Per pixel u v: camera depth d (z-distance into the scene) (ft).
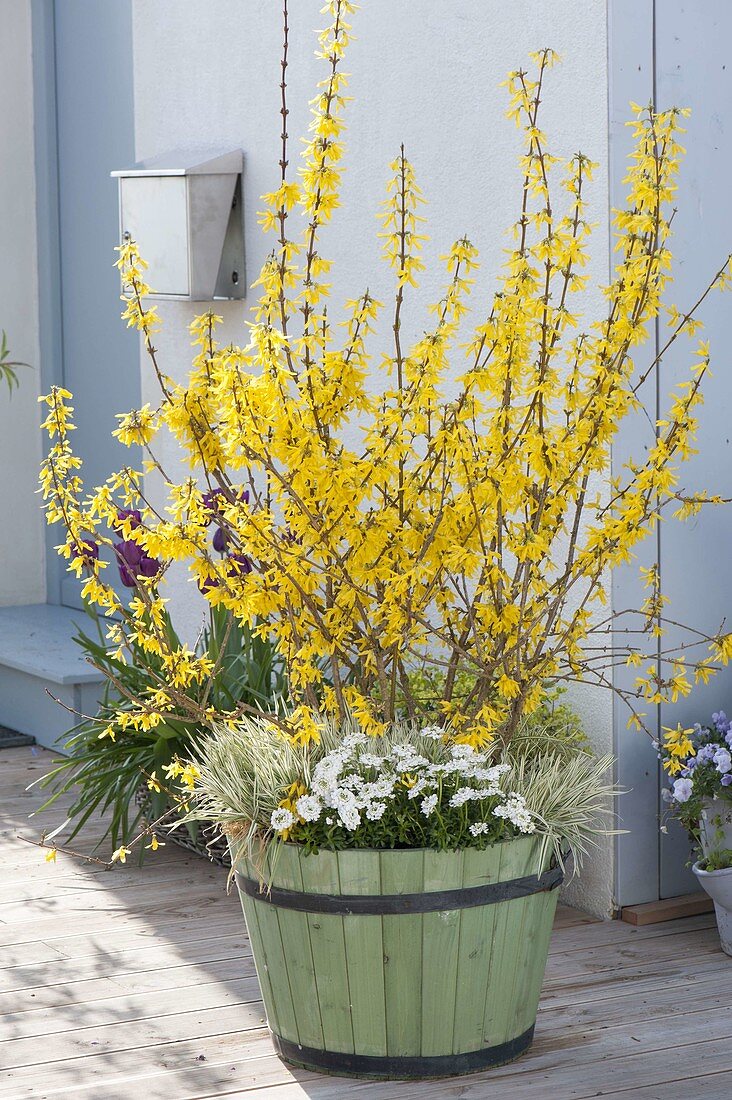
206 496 9.95
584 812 9.63
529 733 11.11
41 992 10.88
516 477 9.19
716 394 12.42
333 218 15.28
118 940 11.95
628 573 12.09
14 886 13.38
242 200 16.81
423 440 12.73
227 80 17.03
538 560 9.19
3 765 17.90
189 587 18.25
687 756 11.89
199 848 14.05
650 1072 9.45
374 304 9.39
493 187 12.96
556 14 12.12
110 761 14.06
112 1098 9.18
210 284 16.72
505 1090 9.20
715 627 12.56
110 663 13.98
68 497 9.70
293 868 9.12
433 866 8.95
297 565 9.20
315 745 9.61
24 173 23.34
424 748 9.50
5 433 23.36
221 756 9.87
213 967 11.34
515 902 9.23
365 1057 9.37
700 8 12.03
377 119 14.46
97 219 21.93
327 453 9.18
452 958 9.14
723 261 12.35
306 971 9.32
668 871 12.55
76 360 22.94
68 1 22.38
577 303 12.16
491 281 13.06
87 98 22.00
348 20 14.76
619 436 11.93
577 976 11.10
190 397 9.33
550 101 12.29
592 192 11.89
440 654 13.24
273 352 8.89
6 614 22.56
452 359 13.64
